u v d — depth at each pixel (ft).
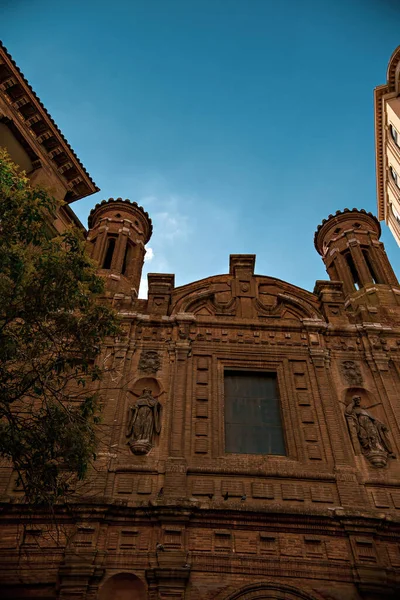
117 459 47.62
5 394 36.50
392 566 41.47
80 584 38.68
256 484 46.37
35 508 42.78
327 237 92.73
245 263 71.61
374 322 63.62
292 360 58.80
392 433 51.96
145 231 90.27
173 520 42.63
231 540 42.29
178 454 48.01
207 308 65.51
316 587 39.81
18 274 35.99
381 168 144.97
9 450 34.42
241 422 53.16
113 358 56.95
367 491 46.60
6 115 79.87
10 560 40.09
